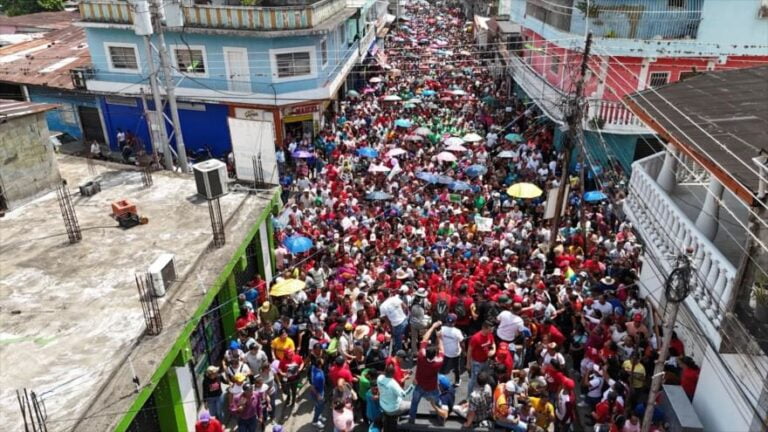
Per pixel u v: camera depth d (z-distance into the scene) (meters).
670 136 11.74
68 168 18.36
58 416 8.49
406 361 13.43
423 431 11.60
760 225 9.19
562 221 18.66
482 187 21.23
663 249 12.97
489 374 11.82
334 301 14.23
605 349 12.41
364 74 40.16
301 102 27.52
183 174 17.95
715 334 10.41
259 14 25.16
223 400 12.45
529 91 30.50
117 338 10.25
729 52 22.36
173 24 18.70
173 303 11.30
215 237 13.55
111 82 27.72
